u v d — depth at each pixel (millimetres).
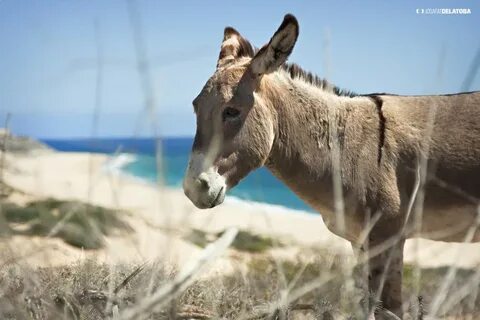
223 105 4332
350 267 2678
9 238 2619
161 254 2789
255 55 4371
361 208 4352
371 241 4285
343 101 4609
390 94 4789
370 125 4484
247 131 4355
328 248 2938
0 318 2275
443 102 4594
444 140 4449
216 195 4199
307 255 3076
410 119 4531
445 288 2539
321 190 4512
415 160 4406
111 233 2793
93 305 2785
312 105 4570
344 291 2760
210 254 1884
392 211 4309
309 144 4516
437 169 4426
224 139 4297
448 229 4523
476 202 4398
